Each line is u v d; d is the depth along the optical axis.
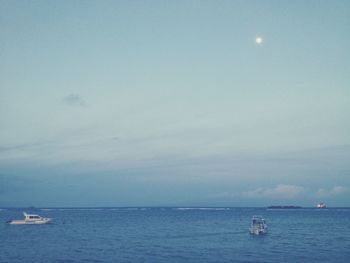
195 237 75.06
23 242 65.81
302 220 150.12
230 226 110.94
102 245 60.94
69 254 50.91
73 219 163.12
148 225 116.50
